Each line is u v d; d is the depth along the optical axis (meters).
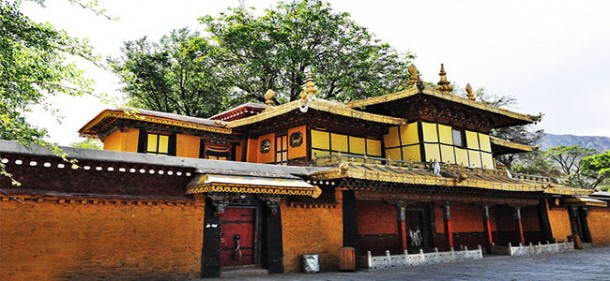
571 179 67.06
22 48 8.14
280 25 39.19
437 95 23.28
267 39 38.72
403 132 24.98
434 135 24.67
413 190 21.41
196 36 40.03
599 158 63.56
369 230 22.47
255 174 15.77
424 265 19.86
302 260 17.30
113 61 9.20
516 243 28.56
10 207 12.05
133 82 9.64
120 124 22.36
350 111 21.19
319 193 17.50
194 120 24.33
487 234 25.16
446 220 22.70
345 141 23.59
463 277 15.25
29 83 8.32
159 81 37.56
